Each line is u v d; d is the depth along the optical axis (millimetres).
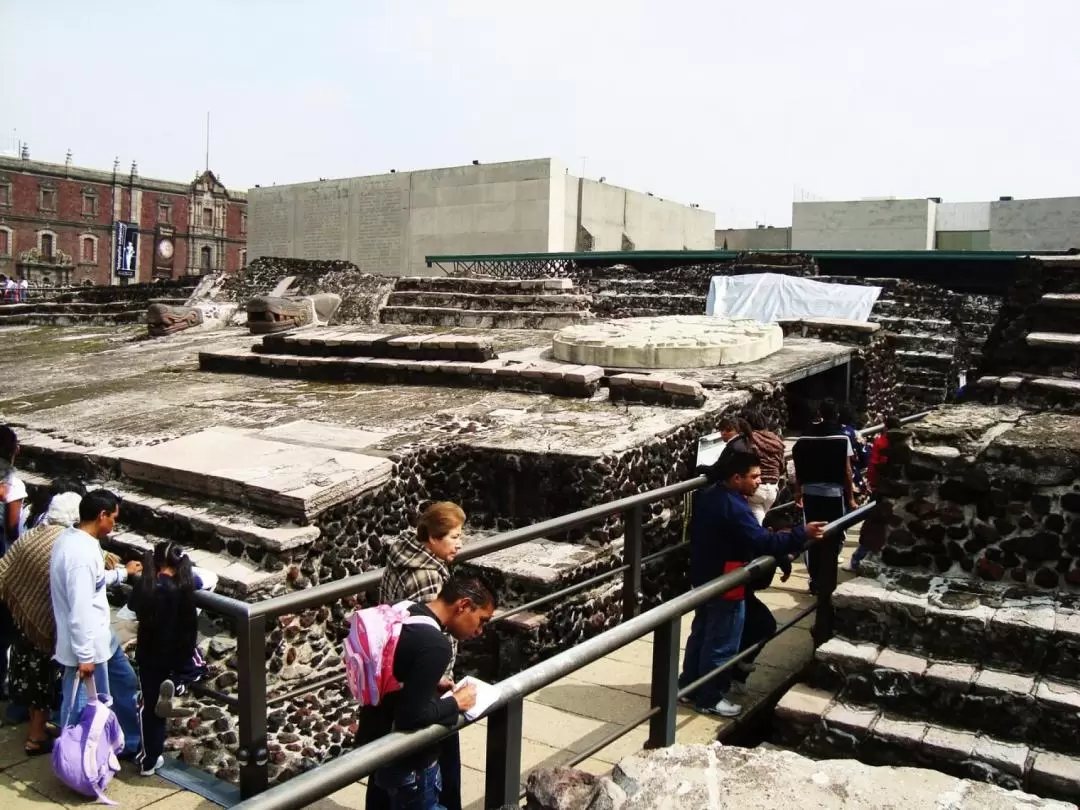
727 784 3115
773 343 11773
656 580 7633
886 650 4797
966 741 4301
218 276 22938
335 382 11578
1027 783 4059
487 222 32406
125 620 6336
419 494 7770
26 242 67312
